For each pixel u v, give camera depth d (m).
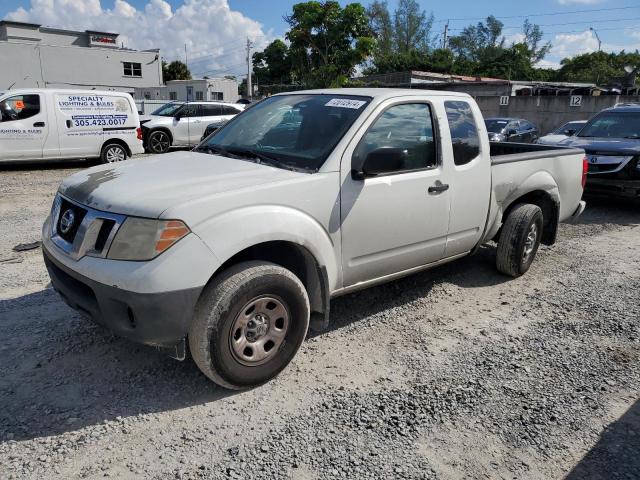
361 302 4.73
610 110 10.22
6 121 12.06
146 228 2.88
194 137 17.59
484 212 4.77
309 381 3.44
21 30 48.94
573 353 3.89
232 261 3.32
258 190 3.19
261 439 2.87
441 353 3.85
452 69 60.62
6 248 6.16
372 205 3.73
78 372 3.45
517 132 18.62
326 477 2.60
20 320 4.15
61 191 3.59
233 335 3.11
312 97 4.26
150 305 2.83
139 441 2.82
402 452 2.80
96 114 13.20
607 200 9.94
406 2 66.50
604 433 3.00
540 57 72.00
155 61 48.84
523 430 3.00
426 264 4.43
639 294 5.08
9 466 2.60
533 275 5.58
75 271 3.05
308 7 25.25
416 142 4.10
